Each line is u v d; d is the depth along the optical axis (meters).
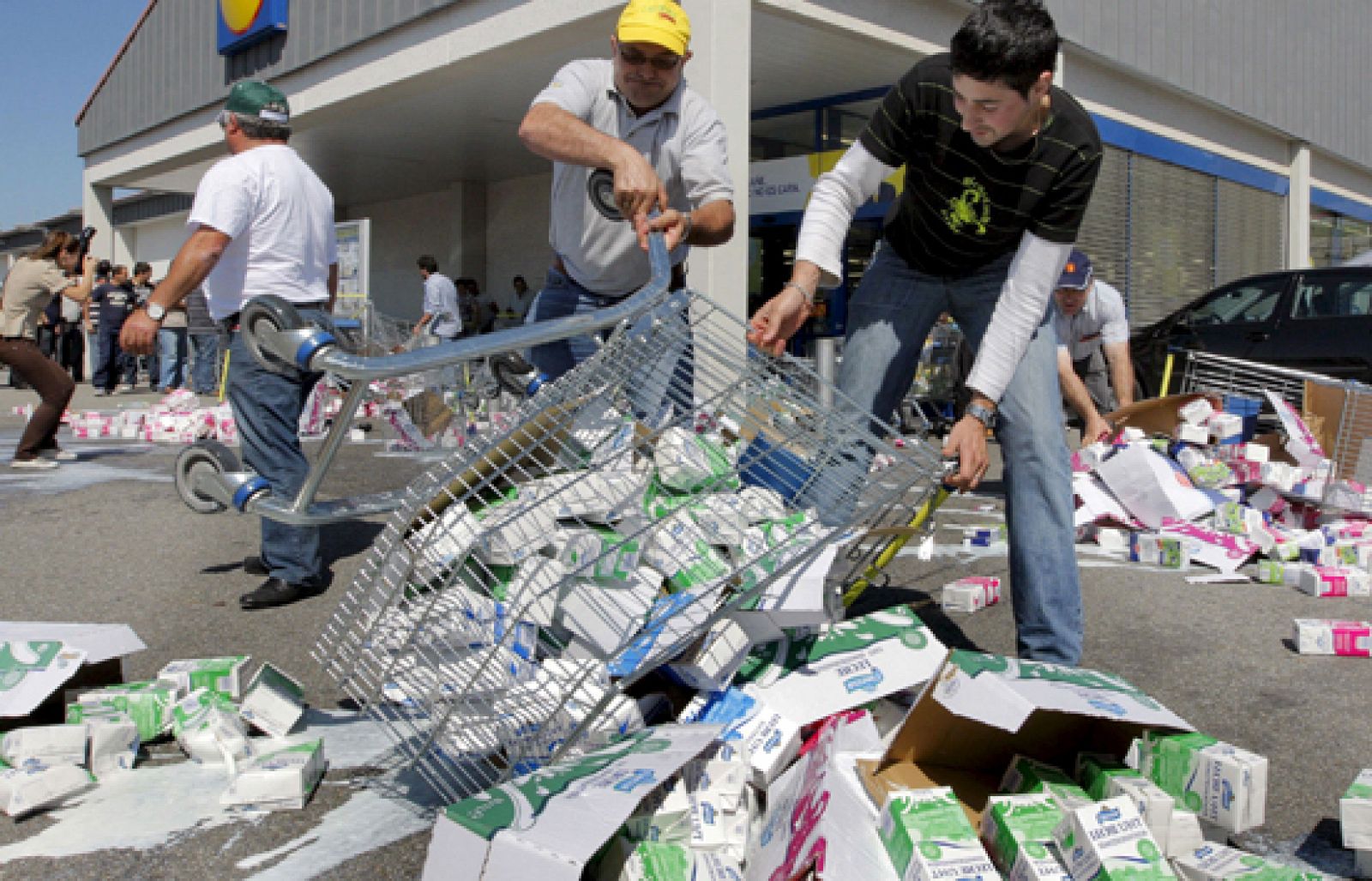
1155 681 3.03
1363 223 21.78
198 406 10.74
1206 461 5.20
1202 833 1.86
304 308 3.96
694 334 2.22
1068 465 2.62
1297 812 2.20
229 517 5.65
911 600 3.90
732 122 8.78
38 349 7.50
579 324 2.00
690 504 2.13
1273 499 5.12
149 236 27.08
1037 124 2.43
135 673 3.08
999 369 2.50
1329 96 18.72
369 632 2.05
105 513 5.78
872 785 1.74
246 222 3.74
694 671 2.06
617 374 2.09
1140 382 9.82
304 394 3.93
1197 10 14.72
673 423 2.19
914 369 2.98
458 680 2.00
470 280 17.64
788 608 2.00
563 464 2.14
